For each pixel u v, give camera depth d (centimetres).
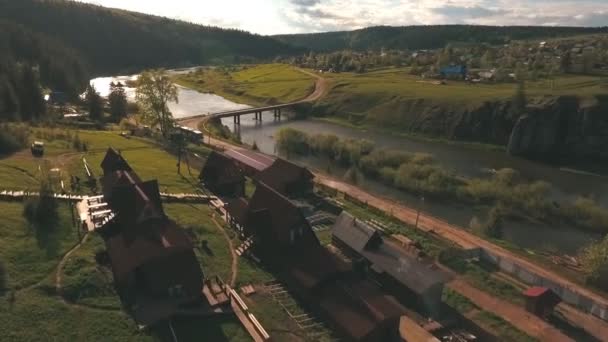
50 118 12575
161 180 8056
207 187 8094
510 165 13475
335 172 11588
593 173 12862
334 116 19400
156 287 4372
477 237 7400
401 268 5428
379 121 17888
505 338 4844
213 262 5409
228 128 16600
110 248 4847
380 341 4366
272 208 5831
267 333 4266
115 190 5734
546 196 9625
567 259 7062
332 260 5072
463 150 15112
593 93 14912
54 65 19238
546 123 14350
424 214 8294
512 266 6094
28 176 6950
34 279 4372
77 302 4231
